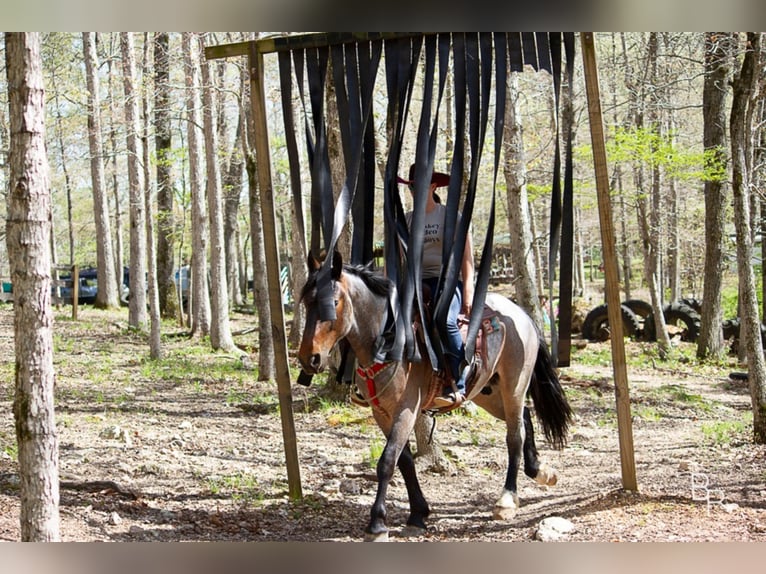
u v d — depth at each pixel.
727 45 14.76
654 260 23.08
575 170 23.56
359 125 7.05
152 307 18.08
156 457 8.75
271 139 29.33
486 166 24.08
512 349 7.19
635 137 18.11
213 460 8.84
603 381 16.89
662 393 15.23
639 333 25.42
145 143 18.19
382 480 6.04
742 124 9.72
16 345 4.89
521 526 6.67
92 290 36.44
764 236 22.89
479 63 6.96
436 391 6.50
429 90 6.89
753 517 6.66
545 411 7.68
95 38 23.02
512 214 14.56
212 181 19.89
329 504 7.35
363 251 6.98
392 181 6.78
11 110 4.71
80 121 24.92
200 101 19.98
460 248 6.57
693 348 23.16
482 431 10.97
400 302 6.25
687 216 31.77
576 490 8.01
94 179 29.58
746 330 9.97
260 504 7.18
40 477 4.89
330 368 12.30
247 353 20.64
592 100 7.17
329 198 7.00
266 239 7.42
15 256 4.80
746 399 15.26
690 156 18.09
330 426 11.01
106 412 11.47
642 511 6.86
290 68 7.34
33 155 4.73
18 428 4.87
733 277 35.25
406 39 7.03
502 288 39.81
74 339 21.34
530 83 20.92
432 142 6.77
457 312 6.63
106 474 7.83
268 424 11.24
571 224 7.29
